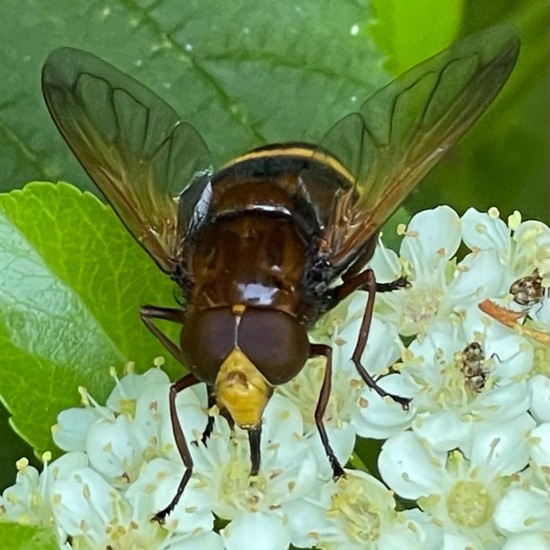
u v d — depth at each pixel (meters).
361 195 0.09
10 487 0.09
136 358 0.09
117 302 0.09
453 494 0.09
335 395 0.09
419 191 0.11
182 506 0.09
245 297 0.08
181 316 0.09
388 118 0.09
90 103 0.09
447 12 0.10
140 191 0.09
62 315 0.09
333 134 0.09
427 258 0.10
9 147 0.10
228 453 0.09
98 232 0.09
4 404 0.09
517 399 0.09
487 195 0.11
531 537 0.09
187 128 0.09
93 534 0.09
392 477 0.09
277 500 0.09
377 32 0.10
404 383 0.09
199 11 0.10
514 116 0.11
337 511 0.09
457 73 0.09
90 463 0.09
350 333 0.09
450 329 0.09
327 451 0.09
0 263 0.09
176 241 0.09
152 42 0.10
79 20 0.10
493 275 0.09
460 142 0.11
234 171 0.09
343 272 0.09
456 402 0.09
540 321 0.09
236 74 0.10
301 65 0.10
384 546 0.09
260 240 0.08
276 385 0.08
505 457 0.09
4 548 0.08
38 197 0.09
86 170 0.09
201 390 0.09
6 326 0.09
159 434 0.09
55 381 0.09
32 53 0.10
